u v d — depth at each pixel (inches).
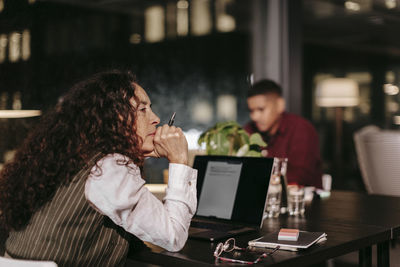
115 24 188.4
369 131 151.9
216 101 223.8
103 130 53.9
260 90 125.0
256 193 67.3
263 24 195.9
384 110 343.0
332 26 291.6
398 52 336.2
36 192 51.8
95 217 52.0
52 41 167.0
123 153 53.6
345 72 355.6
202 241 60.9
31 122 152.1
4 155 145.3
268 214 78.0
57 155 52.4
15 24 159.0
